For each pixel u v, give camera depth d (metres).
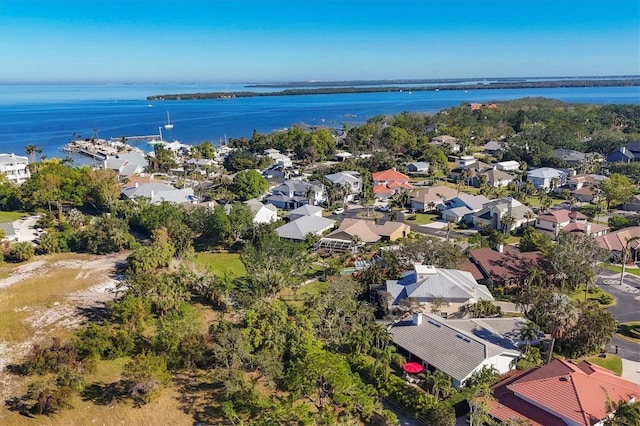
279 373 52.38
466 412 48.56
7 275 84.00
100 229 97.62
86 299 74.56
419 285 69.75
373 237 100.25
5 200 121.81
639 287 80.81
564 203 135.12
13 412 48.78
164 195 125.25
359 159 182.75
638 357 59.72
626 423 41.09
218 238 102.75
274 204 135.12
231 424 46.53
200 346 57.28
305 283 82.38
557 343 59.91
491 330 60.41
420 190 135.00
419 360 56.38
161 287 67.81
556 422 44.12
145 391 50.09
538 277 77.69
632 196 127.94
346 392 46.03
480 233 109.25
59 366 55.03
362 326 60.94
